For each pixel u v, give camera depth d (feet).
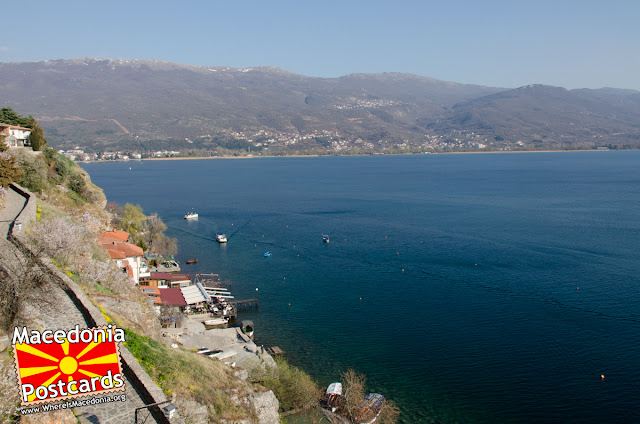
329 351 261.44
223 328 292.20
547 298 327.88
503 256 435.12
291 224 630.74
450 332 280.51
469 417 202.39
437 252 457.68
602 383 223.10
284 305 331.36
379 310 317.83
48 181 324.19
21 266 141.90
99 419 102.63
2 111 398.01
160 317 279.28
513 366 240.12
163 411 102.47
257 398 166.81
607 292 335.67
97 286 180.34
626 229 538.88
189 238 554.05
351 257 453.58
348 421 198.18
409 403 212.64
